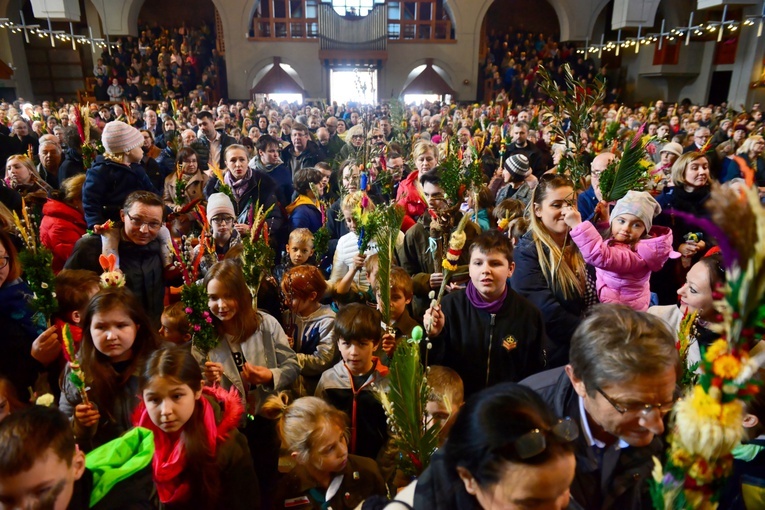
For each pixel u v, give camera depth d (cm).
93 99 1728
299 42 1880
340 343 203
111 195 322
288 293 252
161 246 277
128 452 129
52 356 197
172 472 158
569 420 88
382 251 176
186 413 157
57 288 211
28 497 105
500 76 1925
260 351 216
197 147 555
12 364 204
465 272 239
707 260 189
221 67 1891
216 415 172
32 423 108
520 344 194
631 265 216
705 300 185
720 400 77
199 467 160
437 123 990
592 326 113
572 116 296
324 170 463
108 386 178
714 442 76
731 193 71
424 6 1939
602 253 214
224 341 211
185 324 235
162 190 522
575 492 120
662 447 121
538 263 232
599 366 106
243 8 1827
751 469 130
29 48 1914
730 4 1399
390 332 167
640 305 222
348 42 1873
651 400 102
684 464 81
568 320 222
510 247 192
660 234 228
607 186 255
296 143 590
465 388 203
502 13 2106
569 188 225
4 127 812
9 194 354
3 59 1783
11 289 207
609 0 1862
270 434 212
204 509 162
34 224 331
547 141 688
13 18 1778
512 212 350
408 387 129
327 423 170
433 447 131
